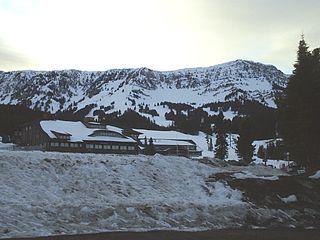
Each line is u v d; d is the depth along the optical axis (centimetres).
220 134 9469
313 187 2781
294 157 3812
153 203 2155
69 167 2494
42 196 2103
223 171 3014
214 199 2483
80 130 10950
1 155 2428
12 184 2158
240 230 2005
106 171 2556
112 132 10750
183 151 13450
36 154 2572
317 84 3544
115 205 2034
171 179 2700
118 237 1652
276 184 2703
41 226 1733
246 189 2636
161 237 1697
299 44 3862
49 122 10988
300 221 2325
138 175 2634
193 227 2023
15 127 14162
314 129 3544
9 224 1691
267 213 2339
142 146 12512
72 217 1869
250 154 6331
